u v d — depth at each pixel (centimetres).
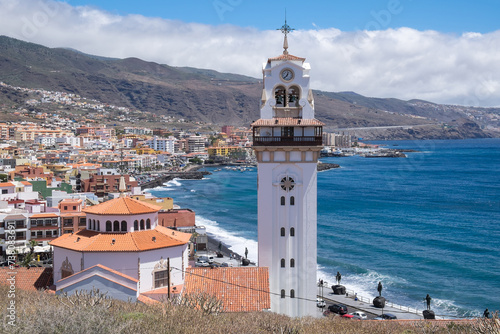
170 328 3822
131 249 6297
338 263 13162
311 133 6519
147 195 17850
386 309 9638
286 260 6550
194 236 14400
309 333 4662
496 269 12438
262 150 6462
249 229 18162
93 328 3456
